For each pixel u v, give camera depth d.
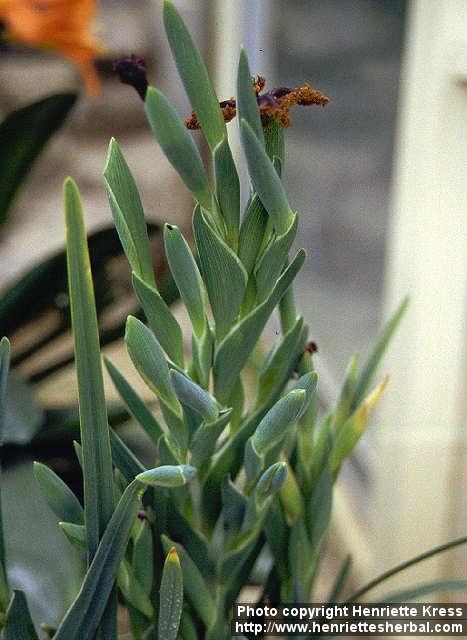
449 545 0.74
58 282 1.50
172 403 0.65
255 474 0.66
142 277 0.64
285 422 0.64
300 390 0.63
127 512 0.63
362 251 2.29
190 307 0.65
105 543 0.63
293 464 0.74
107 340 1.50
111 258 1.41
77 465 1.50
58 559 1.19
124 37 3.69
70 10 1.51
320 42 2.54
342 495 2.51
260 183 0.62
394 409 1.98
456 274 1.74
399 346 1.93
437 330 1.79
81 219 0.58
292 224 0.63
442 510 1.85
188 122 0.64
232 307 0.64
